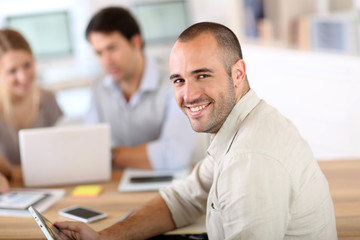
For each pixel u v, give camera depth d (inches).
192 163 103.9
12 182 97.7
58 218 78.3
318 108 162.6
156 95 109.6
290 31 177.8
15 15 193.9
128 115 112.0
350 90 151.8
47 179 94.2
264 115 58.1
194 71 55.7
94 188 90.3
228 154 55.9
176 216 74.3
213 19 222.1
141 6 213.2
